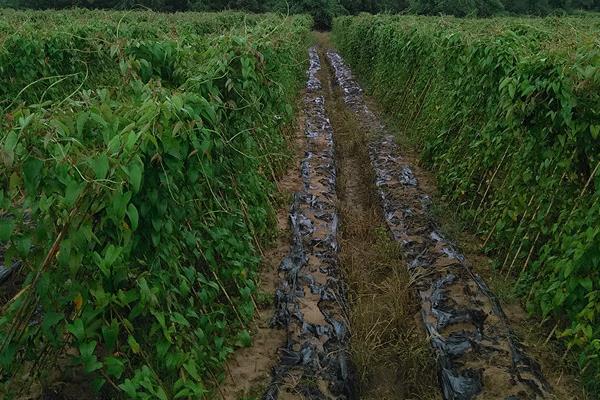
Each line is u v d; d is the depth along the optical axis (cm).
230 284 431
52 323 282
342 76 1772
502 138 559
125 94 432
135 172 269
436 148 783
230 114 456
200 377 346
